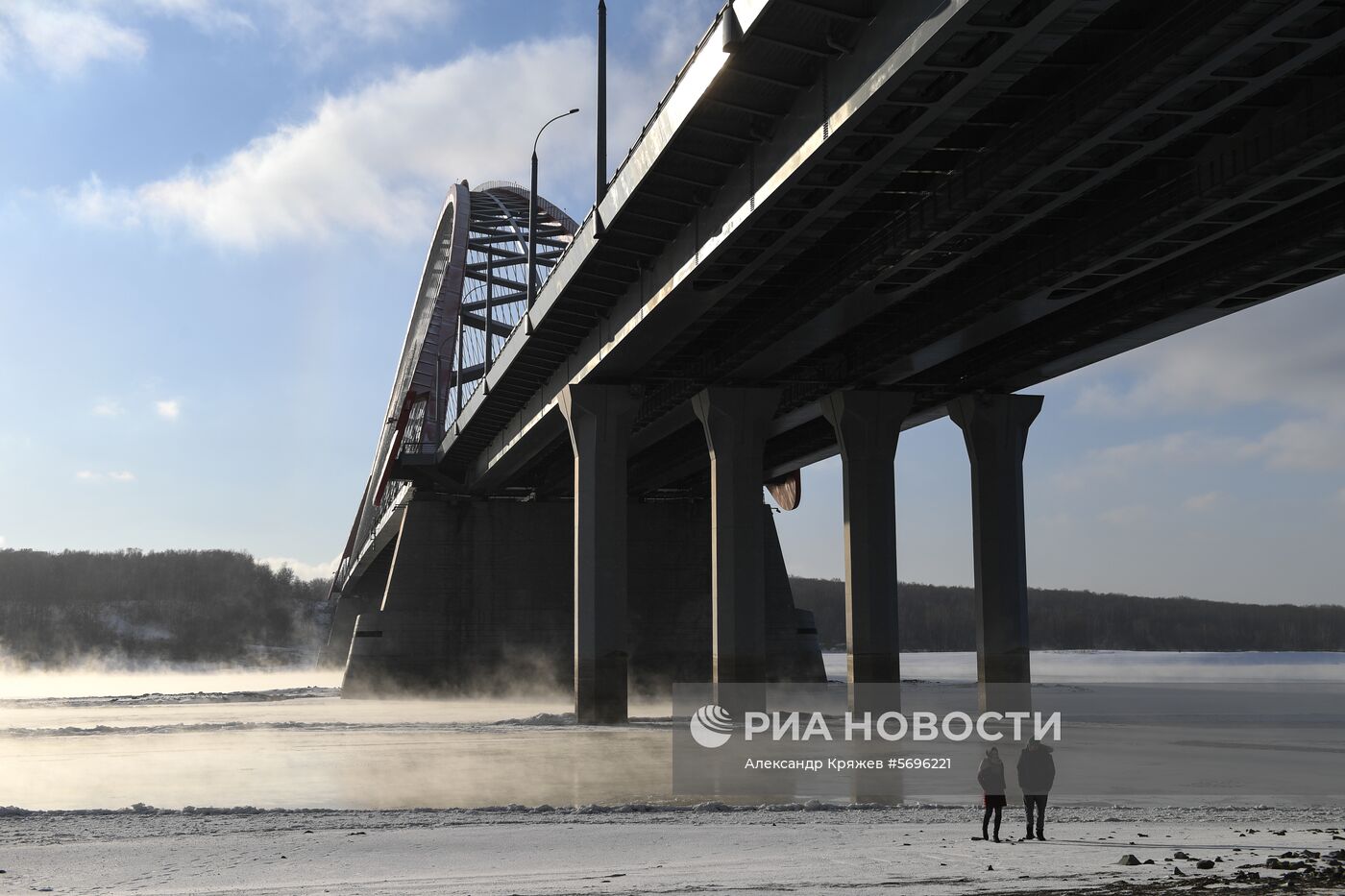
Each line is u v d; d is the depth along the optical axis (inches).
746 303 2394.2
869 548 2790.4
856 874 761.6
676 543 4480.8
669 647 4367.6
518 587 4384.8
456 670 4279.0
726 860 848.3
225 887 766.5
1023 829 1026.1
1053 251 1887.3
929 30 1239.5
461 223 4847.4
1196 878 708.7
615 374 2797.7
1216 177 1551.4
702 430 3747.5
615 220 2078.0
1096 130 1412.4
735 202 1815.9
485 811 1203.2
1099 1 1154.7
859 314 2228.1
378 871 825.5
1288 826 1063.0
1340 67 1393.9
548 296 2615.7
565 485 4347.9
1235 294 2071.9
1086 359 2618.1
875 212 1856.5
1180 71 1268.5
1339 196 1745.8
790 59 1514.5
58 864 874.8
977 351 2753.4
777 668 4352.9
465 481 4510.3
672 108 1722.4
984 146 1594.5
